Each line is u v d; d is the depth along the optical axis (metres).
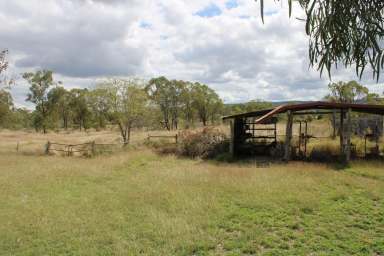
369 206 7.07
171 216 6.69
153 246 5.19
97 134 39.72
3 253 5.07
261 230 5.71
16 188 9.77
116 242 5.38
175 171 12.22
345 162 13.12
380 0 2.12
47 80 48.31
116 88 24.14
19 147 22.78
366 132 20.92
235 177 10.43
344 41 2.24
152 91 50.47
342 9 2.17
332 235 5.47
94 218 6.69
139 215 6.84
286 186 8.97
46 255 4.96
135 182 10.48
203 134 18.27
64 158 17.91
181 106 52.91
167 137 22.25
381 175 10.35
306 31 2.28
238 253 4.87
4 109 38.28
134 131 33.84
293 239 5.35
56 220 6.61
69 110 60.53
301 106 13.89
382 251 4.84
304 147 17.41
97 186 10.15
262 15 1.93
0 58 22.72
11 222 6.51
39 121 48.94
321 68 2.31
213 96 52.94
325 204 7.29
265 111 15.93
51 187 9.98
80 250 5.08
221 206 7.25
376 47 2.14
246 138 18.91
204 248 5.05
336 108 14.38
